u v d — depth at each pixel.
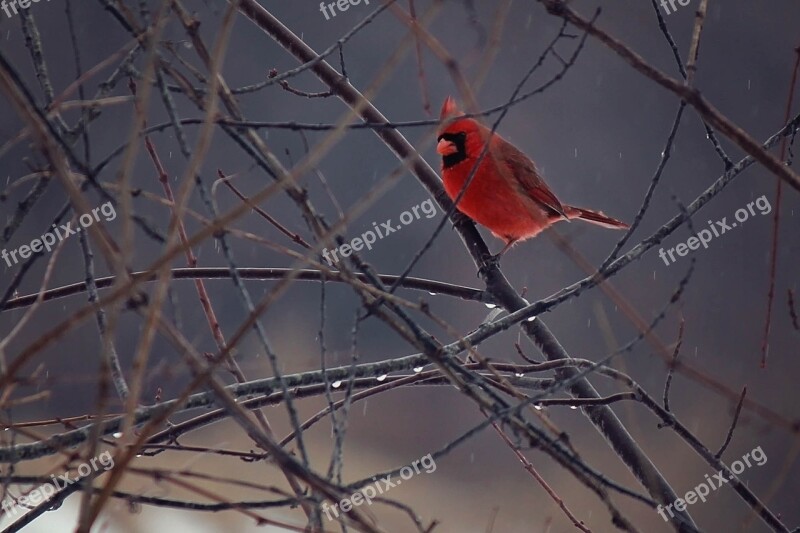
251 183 21.86
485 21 20.02
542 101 24.88
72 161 3.73
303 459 3.35
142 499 4.10
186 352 3.21
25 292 18.06
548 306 5.03
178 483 3.47
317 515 3.41
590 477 4.01
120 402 4.22
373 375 5.05
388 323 3.83
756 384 20.09
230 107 3.86
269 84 4.33
